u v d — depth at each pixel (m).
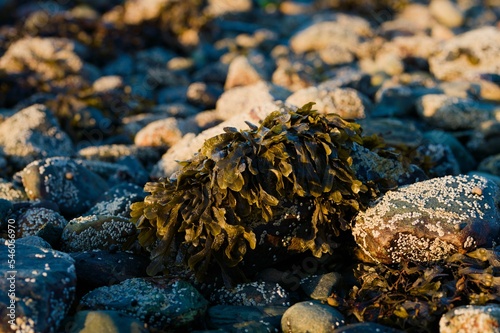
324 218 1.88
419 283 1.77
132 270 1.86
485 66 3.18
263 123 1.92
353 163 1.96
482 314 1.64
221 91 3.23
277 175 1.84
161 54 4.06
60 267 1.74
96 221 1.96
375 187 1.93
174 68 3.84
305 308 1.74
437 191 1.89
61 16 4.14
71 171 2.23
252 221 1.85
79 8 4.70
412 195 1.89
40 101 3.08
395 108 2.75
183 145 2.41
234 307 1.80
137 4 4.36
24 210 2.07
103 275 1.83
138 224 1.87
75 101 2.89
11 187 2.21
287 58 3.69
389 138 2.38
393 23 4.40
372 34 4.09
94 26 4.15
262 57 3.57
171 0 4.29
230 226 1.82
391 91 2.78
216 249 1.83
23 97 3.31
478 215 1.83
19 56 3.54
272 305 1.81
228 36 4.50
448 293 1.75
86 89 3.25
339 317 1.73
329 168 1.88
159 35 4.28
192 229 1.83
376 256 1.85
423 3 4.98
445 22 4.54
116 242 1.94
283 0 5.36
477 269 1.77
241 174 1.83
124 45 4.13
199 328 1.77
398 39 3.68
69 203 2.19
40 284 1.68
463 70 3.22
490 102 2.89
